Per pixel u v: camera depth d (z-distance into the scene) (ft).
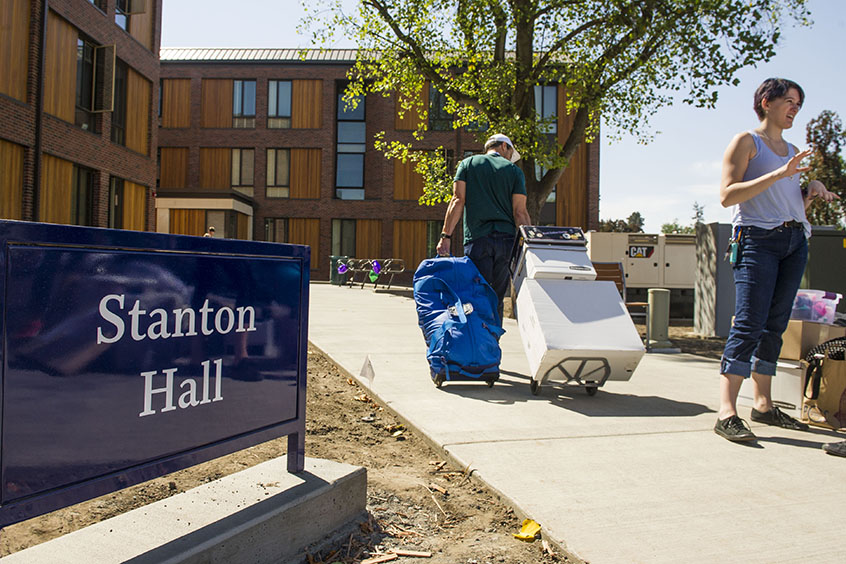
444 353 15.24
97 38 59.82
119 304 5.76
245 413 7.17
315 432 12.02
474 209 16.81
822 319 14.58
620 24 41.86
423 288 16.42
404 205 105.91
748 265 11.91
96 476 5.59
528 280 14.80
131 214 70.18
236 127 107.24
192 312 6.52
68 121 56.18
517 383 16.79
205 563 5.90
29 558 5.63
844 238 22.85
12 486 4.95
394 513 8.33
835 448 10.72
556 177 45.27
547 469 9.71
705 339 31.86
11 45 47.96
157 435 6.14
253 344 7.28
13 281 4.92
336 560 6.98
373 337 24.86
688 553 7.04
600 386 15.57
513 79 42.86
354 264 86.94
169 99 107.45
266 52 108.99
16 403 4.97
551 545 7.38
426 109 104.78
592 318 14.26
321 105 106.73
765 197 11.92
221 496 7.10
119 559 5.61
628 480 9.32
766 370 12.85
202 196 97.14
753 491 8.97
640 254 43.80
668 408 14.14
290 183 106.93
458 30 47.14
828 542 7.38
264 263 7.44
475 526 8.05
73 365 5.38
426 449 11.25
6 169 48.03
